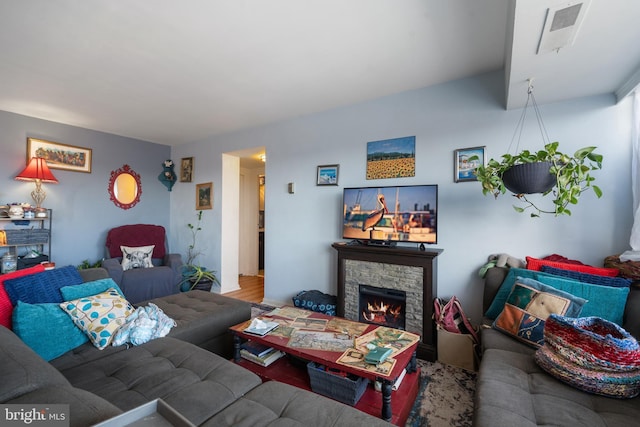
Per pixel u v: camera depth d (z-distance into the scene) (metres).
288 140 3.66
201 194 4.65
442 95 2.68
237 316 2.34
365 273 2.69
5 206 3.24
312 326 2.00
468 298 2.53
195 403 1.14
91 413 0.78
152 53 2.18
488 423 1.03
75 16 1.76
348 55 2.22
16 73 2.48
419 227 2.59
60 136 3.80
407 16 1.77
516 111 2.37
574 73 1.76
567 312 1.59
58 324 1.58
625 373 1.19
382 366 1.45
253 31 1.92
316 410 1.13
